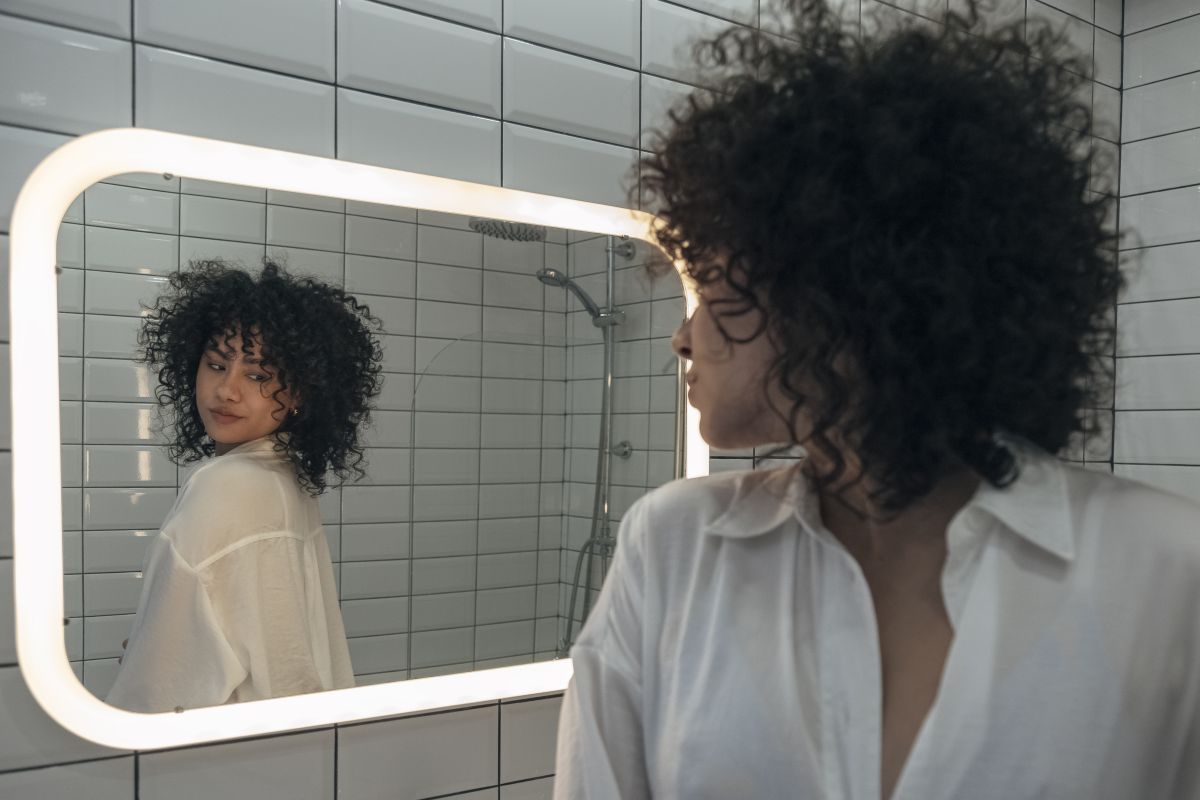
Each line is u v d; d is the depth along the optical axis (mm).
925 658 478
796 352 473
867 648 487
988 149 444
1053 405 477
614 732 571
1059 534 452
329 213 1082
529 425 1229
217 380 1018
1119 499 467
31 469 920
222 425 1021
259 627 1033
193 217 1005
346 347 1093
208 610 1006
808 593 527
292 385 1058
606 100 1276
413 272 1139
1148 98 1831
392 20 1113
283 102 1048
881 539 517
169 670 984
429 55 1139
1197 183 1748
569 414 1262
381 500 1117
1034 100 491
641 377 1323
